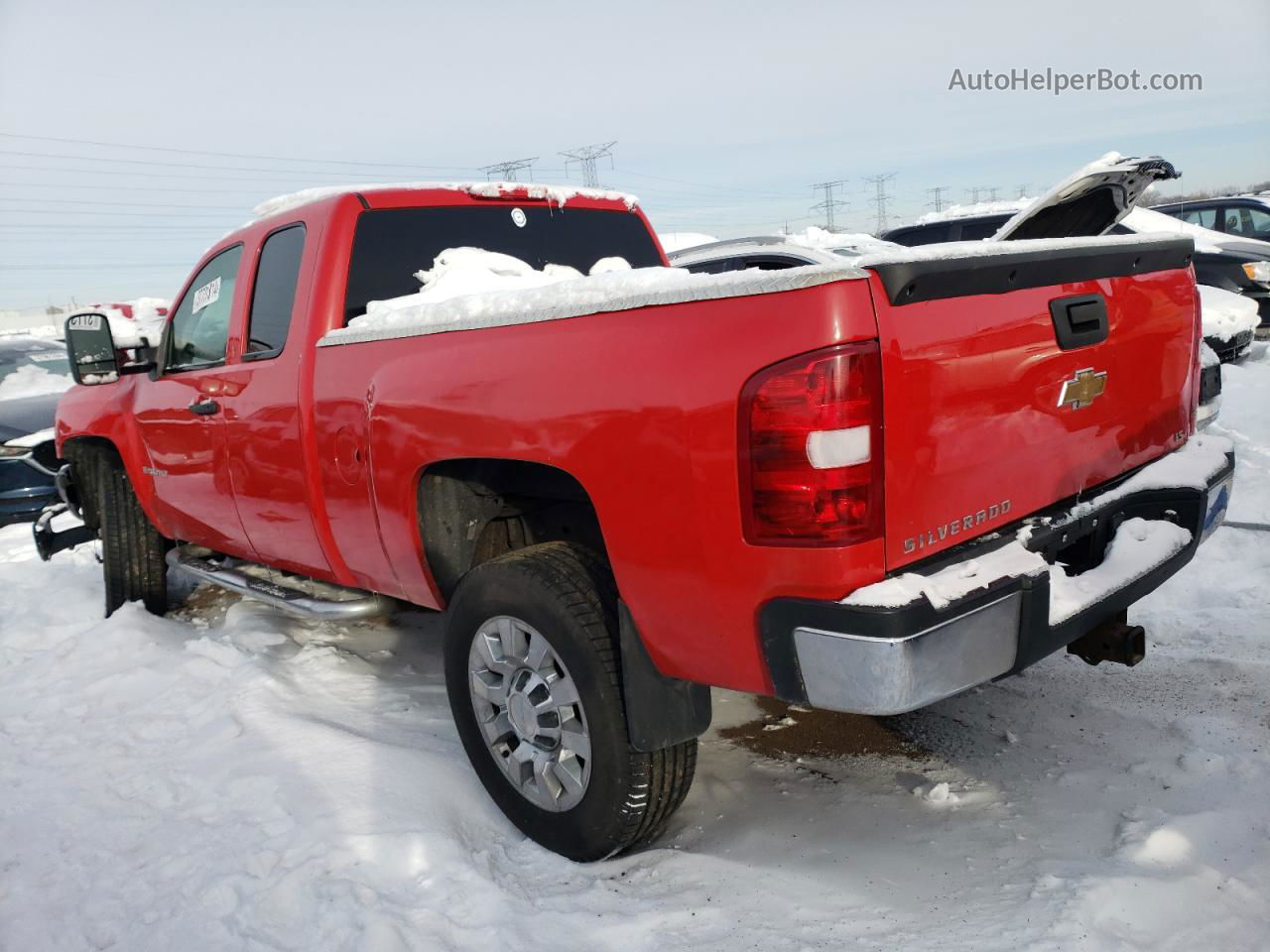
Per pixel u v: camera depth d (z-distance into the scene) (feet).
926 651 6.40
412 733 11.10
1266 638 12.01
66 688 13.62
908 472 6.61
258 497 12.11
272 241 12.28
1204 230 36.47
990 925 7.13
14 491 26.07
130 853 9.27
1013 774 9.44
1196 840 7.85
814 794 9.46
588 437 7.54
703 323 6.86
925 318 6.66
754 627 6.89
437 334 9.19
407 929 7.65
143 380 15.03
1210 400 12.57
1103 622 8.64
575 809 8.39
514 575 8.45
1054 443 7.89
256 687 12.35
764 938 7.29
